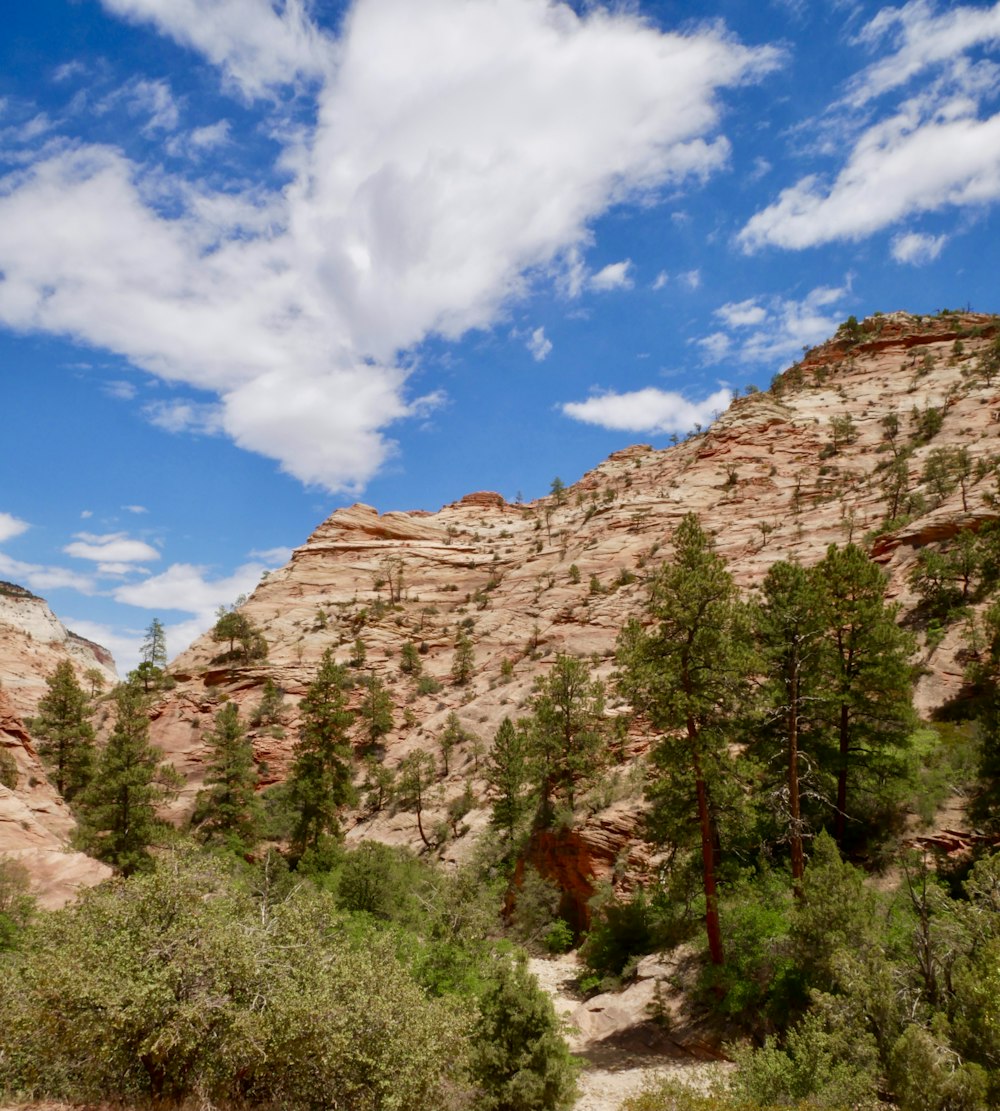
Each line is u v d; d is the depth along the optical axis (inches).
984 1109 425.4
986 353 4842.5
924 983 574.6
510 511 6599.4
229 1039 426.0
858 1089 484.1
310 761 1798.7
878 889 930.7
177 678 3784.5
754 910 909.8
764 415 4948.3
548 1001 650.8
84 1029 407.8
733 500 4141.2
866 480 3681.1
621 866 1378.0
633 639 1037.2
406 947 940.6
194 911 480.7
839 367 5807.1
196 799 2464.3
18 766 1721.2
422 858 2048.5
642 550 4008.4
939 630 1673.2
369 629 4133.9
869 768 1067.3
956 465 2967.5
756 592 2711.6
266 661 3838.6
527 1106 583.2
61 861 1138.0
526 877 1501.0
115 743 1674.5
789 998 753.0
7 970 461.1
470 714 2977.4
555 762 1803.6
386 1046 466.6
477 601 4347.9
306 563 5211.6
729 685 956.6
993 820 916.0
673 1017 853.8
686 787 971.3
